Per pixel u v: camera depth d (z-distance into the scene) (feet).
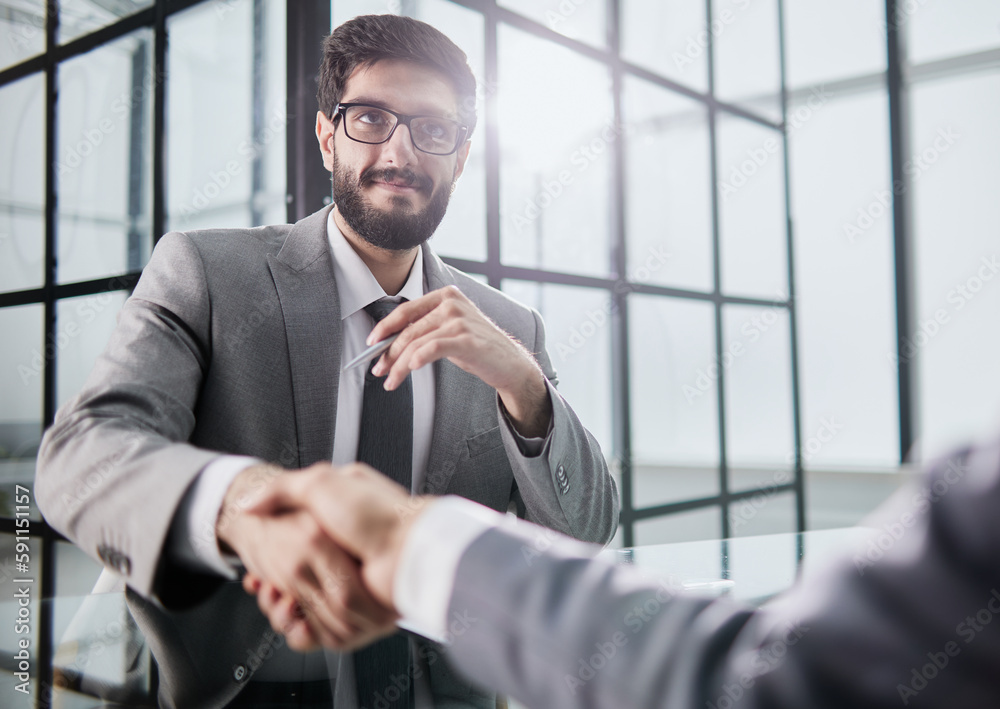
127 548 2.05
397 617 1.06
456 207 6.53
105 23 6.16
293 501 1.51
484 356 2.93
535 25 7.23
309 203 5.38
